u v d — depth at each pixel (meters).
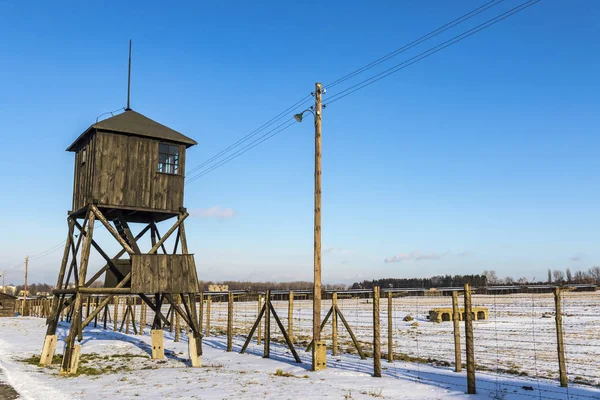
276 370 20.42
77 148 26.14
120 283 22.16
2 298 70.12
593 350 26.20
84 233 23.53
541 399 15.11
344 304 74.31
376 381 17.97
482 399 15.08
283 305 82.00
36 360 23.23
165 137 24.23
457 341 20.27
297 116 22.73
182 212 24.47
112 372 20.12
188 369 20.95
